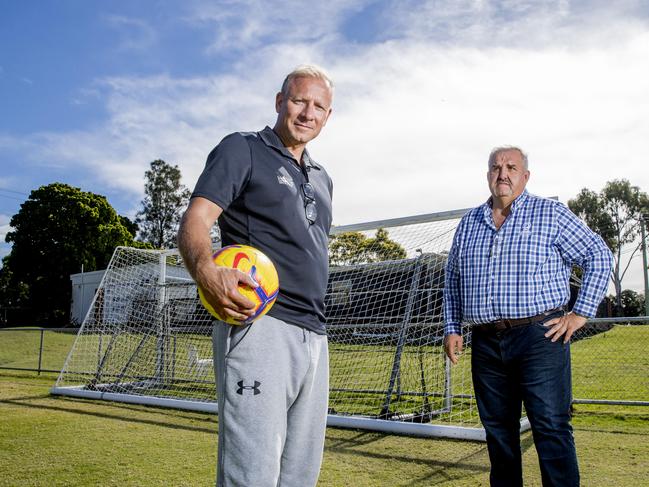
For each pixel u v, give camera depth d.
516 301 2.51
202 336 7.54
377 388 6.61
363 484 3.09
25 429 4.62
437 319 5.80
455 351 2.88
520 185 2.67
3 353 13.16
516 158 2.64
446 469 3.41
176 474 3.26
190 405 5.72
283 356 1.58
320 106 1.78
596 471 3.27
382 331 6.96
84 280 29.53
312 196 1.77
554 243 2.56
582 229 2.54
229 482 1.50
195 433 4.52
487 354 2.61
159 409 5.78
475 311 2.63
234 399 1.51
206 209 1.53
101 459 3.61
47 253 33.06
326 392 1.77
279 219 1.64
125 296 8.09
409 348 6.01
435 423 4.88
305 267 1.67
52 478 3.16
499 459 2.58
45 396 6.63
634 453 3.72
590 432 4.46
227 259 1.52
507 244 2.59
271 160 1.69
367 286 6.89
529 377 2.46
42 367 10.28
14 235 33.75
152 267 8.40
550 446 2.39
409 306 5.77
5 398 6.45
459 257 2.79
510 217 2.64
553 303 2.52
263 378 1.52
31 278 33.28
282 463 1.68
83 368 8.34
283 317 1.60
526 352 2.48
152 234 42.31
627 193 47.50
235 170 1.59
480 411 2.63
